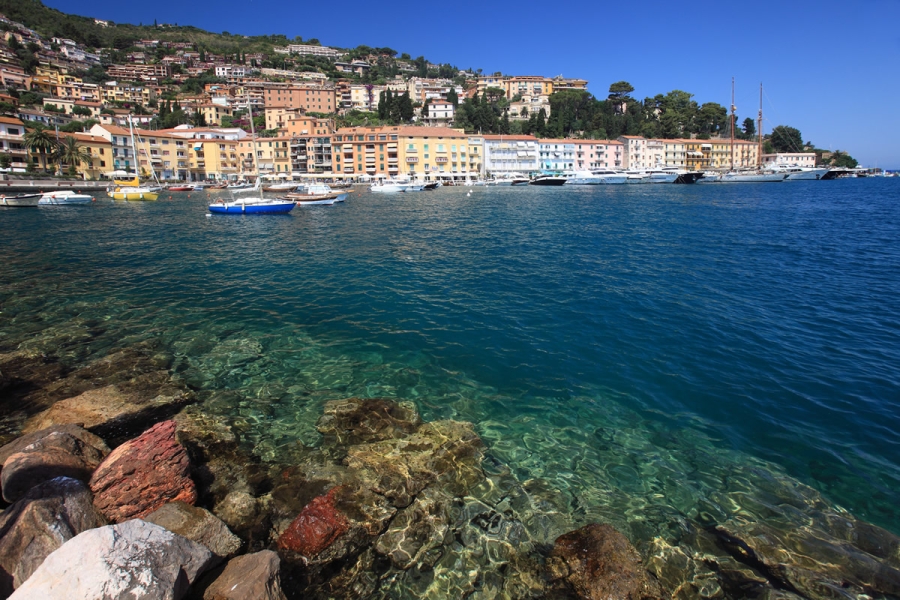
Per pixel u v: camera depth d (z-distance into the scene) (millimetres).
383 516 7266
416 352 14148
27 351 13758
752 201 69625
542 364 13297
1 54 163125
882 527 7375
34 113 114312
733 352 13984
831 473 8672
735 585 6359
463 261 27484
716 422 10383
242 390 11680
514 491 8117
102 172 106938
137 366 12836
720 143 159875
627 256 28500
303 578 6238
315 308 18375
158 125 155375
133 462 6699
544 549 6926
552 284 21828
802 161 165000
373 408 10547
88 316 17234
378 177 124688
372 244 34094
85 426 9336
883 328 15789
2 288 21188
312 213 58781
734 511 7727
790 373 12617
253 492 7781
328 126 151500
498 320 16906
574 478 8523
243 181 112562
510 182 123812
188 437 9273
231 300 19453
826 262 26234
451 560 6668
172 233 40500
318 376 12547
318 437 9609
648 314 17422
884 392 11523
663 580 6406
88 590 4570
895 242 32375
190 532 6109
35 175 84438
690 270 24547
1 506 6625
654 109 192250
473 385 12109
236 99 187250
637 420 10492
